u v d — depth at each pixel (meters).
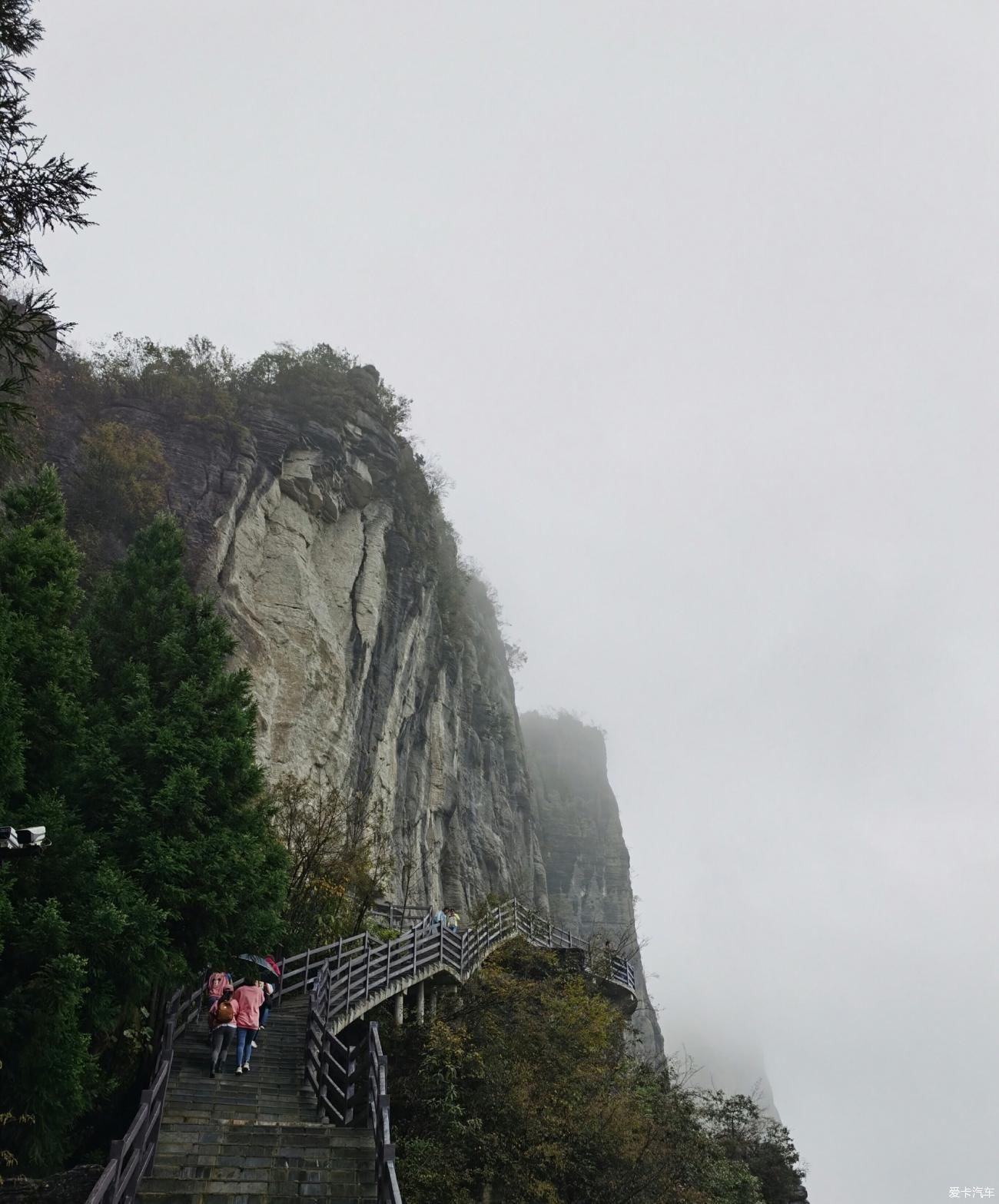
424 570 47.72
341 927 22.56
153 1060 13.16
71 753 13.02
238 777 14.73
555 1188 16.80
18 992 10.37
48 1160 10.59
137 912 11.73
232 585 32.38
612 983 29.89
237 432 37.47
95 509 30.28
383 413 48.12
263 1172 10.48
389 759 38.81
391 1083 17.14
